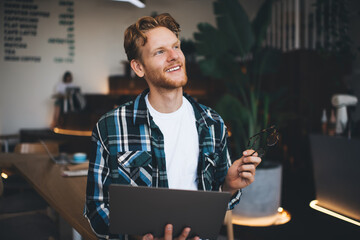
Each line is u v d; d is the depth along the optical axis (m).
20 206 2.25
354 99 3.25
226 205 0.89
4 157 2.77
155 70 1.04
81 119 5.16
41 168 2.31
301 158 4.82
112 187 0.87
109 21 7.91
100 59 7.87
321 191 3.46
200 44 3.37
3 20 7.19
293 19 5.58
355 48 5.25
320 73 4.97
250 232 2.96
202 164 1.12
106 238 1.02
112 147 1.09
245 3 8.18
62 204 1.48
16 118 7.36
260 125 3.54
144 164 1.08
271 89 5.34
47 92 7.53
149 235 0.92
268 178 3.18
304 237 2.83
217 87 6.66
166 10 8.10
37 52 7.45
